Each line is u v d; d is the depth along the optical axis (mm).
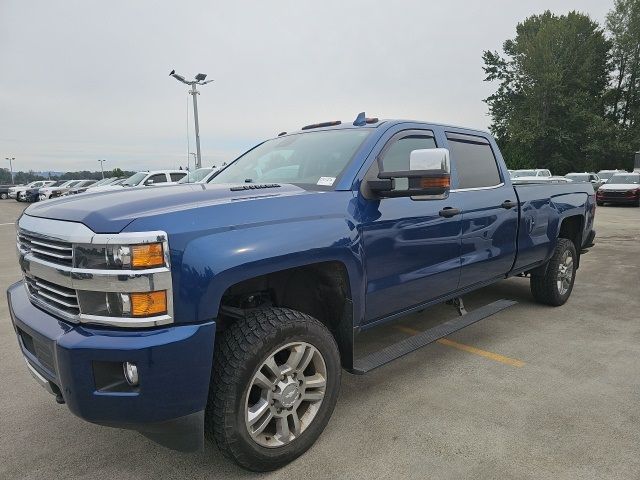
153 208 2229
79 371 2057
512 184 4641
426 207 3402
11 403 3367
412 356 4090
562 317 5133
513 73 55594
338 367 2752
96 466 2625
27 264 2459
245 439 2365
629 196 21984
